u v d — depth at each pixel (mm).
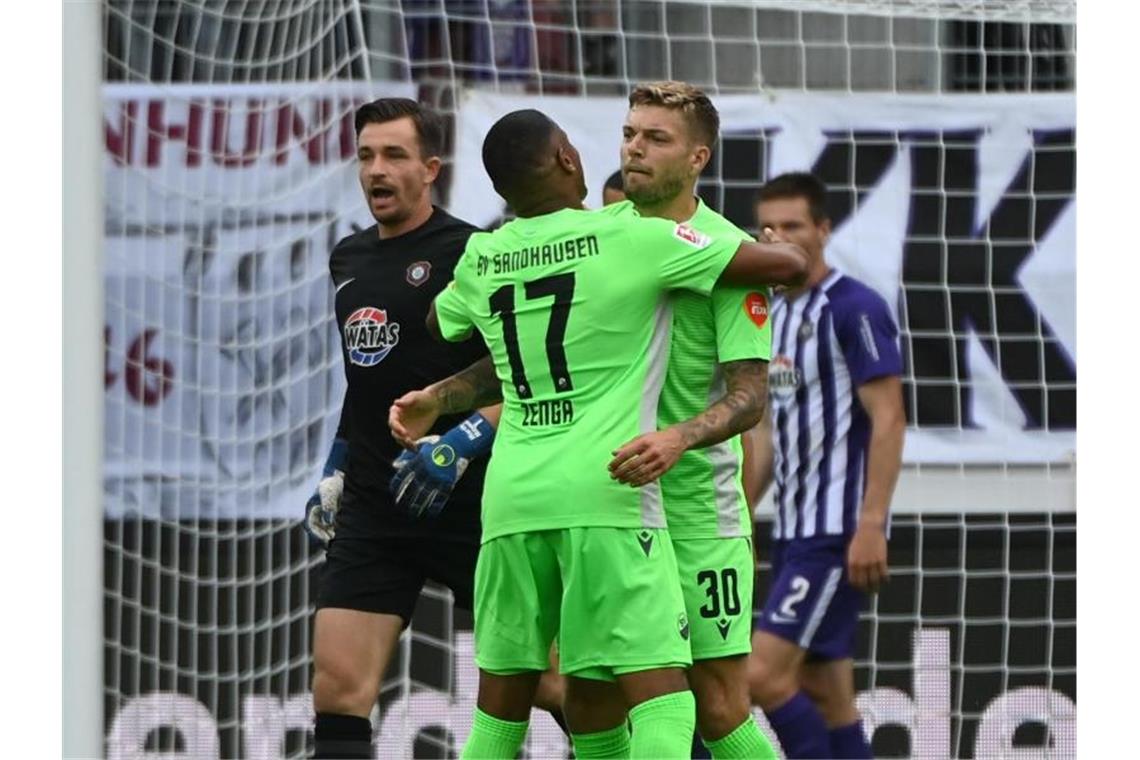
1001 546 24797
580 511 16047
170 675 24375
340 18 24797
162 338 24422
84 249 22984
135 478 24328
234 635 24531
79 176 23047
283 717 24625
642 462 15547
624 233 16156
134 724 24219
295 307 24672
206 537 24484
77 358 22953
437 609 24484
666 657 16031
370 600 18859
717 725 17219
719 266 16047
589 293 16125
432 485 17969
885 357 23500
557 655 19828
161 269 24453
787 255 16156
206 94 24594
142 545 24312
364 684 18688
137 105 24422
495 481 16516
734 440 17453
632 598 16047
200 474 24484
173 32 24516
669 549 16328
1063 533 24766
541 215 16641
